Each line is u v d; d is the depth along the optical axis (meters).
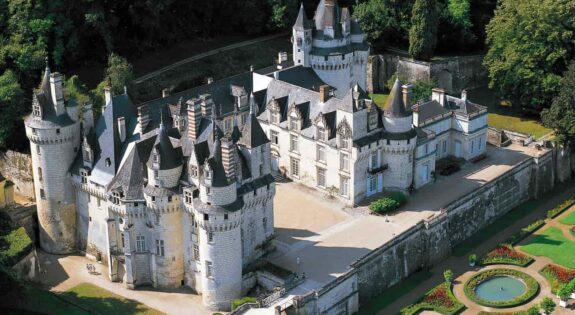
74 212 160.88
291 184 182.50
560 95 199.75
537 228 177.50
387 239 157.75
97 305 144.75
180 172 144.25
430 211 168.62
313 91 180.12
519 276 158.00
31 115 157.00
